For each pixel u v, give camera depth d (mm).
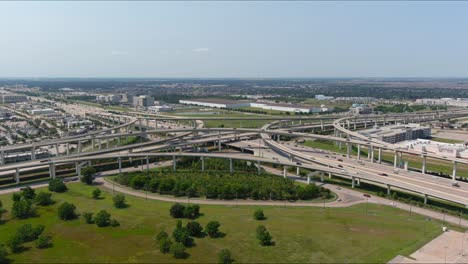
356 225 159750
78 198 194625
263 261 127125
